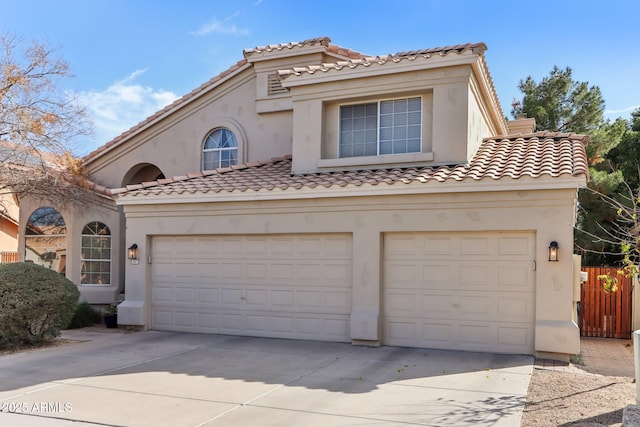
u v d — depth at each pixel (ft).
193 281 45.50
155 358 34.91
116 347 38.78
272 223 42.11
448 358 34.24
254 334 42.93
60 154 55.11
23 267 39.17
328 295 40.60
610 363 37.17
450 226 36.68
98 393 26.66
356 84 44.45
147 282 46.88
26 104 51.31
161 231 46.16
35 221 60.03
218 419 22.61
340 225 39.81
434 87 41.86
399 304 38.42
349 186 38.68
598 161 82.89
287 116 56.90
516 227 34.96
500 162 39.75
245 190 42.27
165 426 21.84
